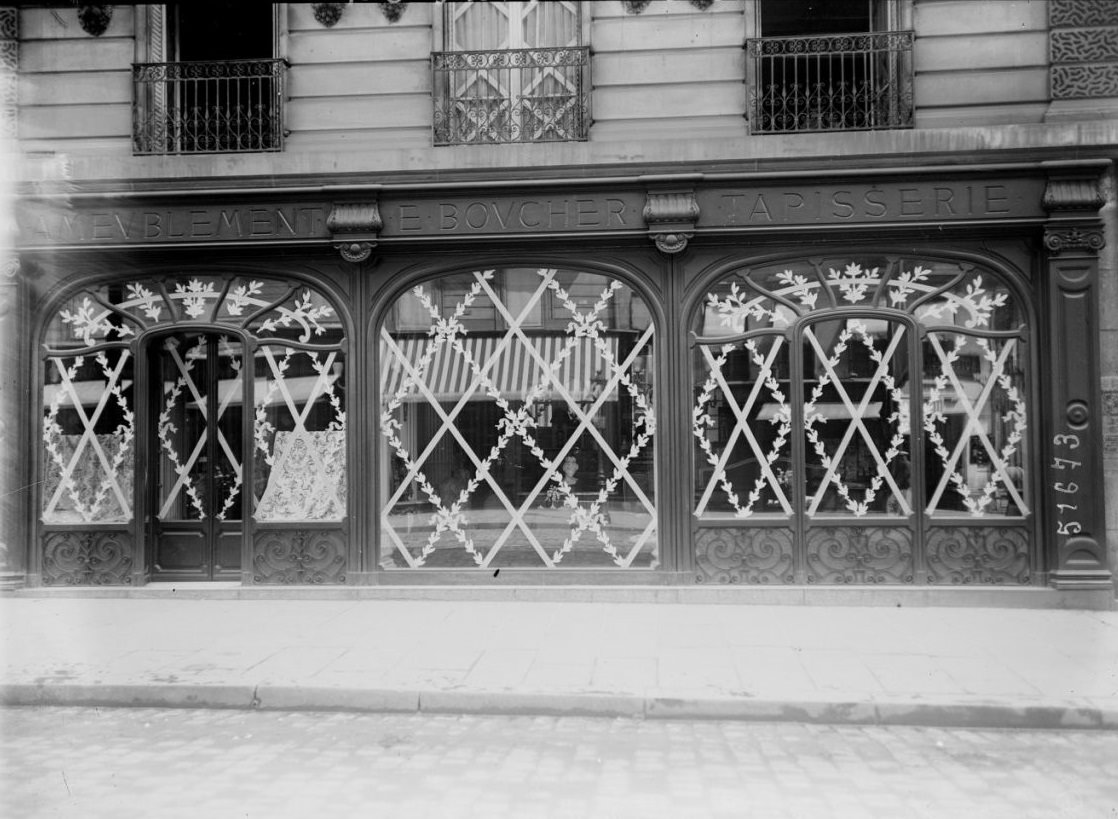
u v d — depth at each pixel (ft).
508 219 31.14
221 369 33.22
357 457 31.81
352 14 32.27
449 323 32.14
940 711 19.76
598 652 24.17
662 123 31.37
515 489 31.83
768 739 18.76
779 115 31.27
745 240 30.81
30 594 32.07
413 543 32.04
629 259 31.37
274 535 32.22
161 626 27.45
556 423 31.76
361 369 31.89
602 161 30.71
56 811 14.46
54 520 32.83
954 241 30.45
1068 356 29.53
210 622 27.91
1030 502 30.17
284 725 19.83
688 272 31.17
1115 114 29.81
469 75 32.07
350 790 15.56
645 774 16.52
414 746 18.25
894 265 30.83
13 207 32.19
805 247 30.86
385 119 32.17
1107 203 29.81
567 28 32.04
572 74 31.65
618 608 29.66
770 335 31.07
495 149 30.91
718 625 27.17
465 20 32.45
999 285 30.55
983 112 30.55
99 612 29.53
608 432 31.58
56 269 32.86
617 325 31.63
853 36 30.42
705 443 31.19
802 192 30.37
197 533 32.99
